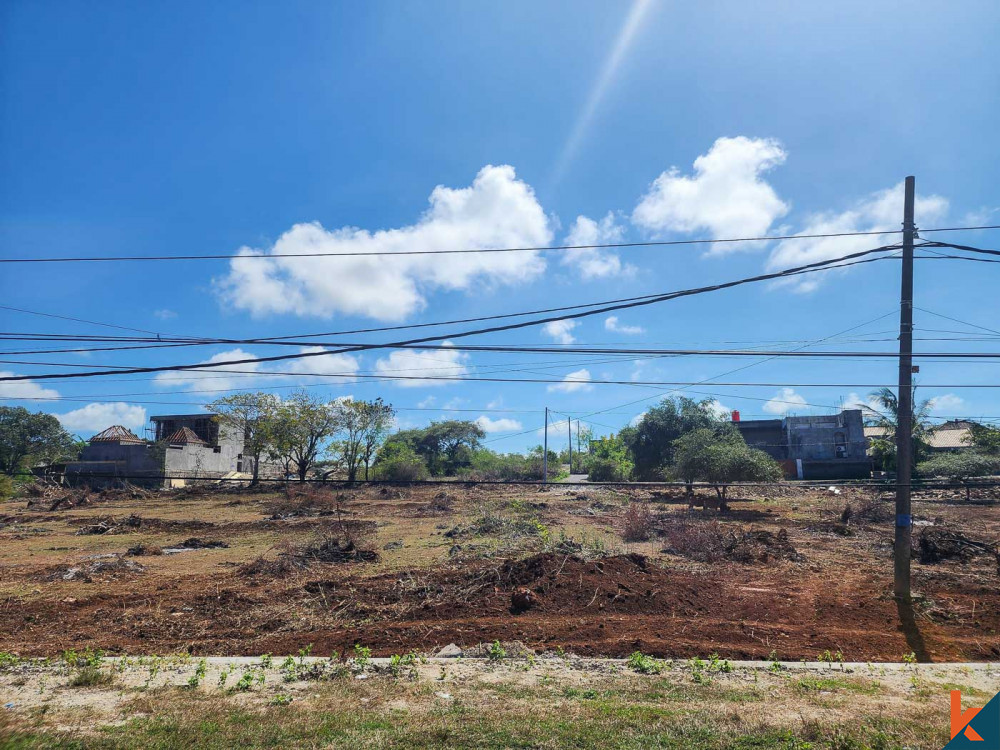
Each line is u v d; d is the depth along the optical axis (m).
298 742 6.54
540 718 7.25
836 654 10.61
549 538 21.42
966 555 18.83
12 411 67.06
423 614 12.62
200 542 23.84
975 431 55.25
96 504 44.16
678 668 9.45
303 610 12.96
